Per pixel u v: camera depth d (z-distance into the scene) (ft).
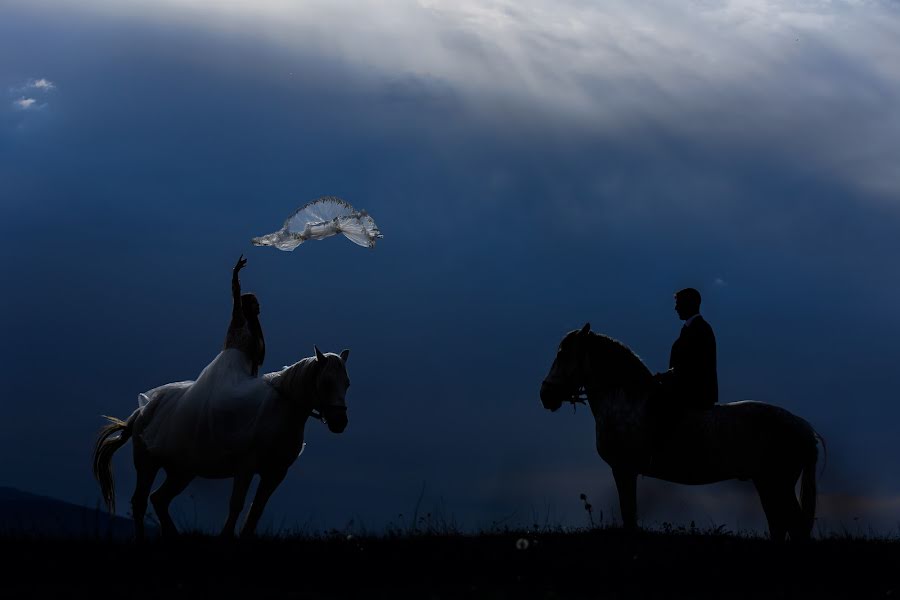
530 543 36.45
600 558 33.63
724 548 36.04
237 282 41.16
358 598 26.96
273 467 39.27
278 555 32.83
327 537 38.06
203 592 27.04
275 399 38.91
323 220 39.27
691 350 38.93
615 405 39.19
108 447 43.70
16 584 28.17
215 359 40.78
